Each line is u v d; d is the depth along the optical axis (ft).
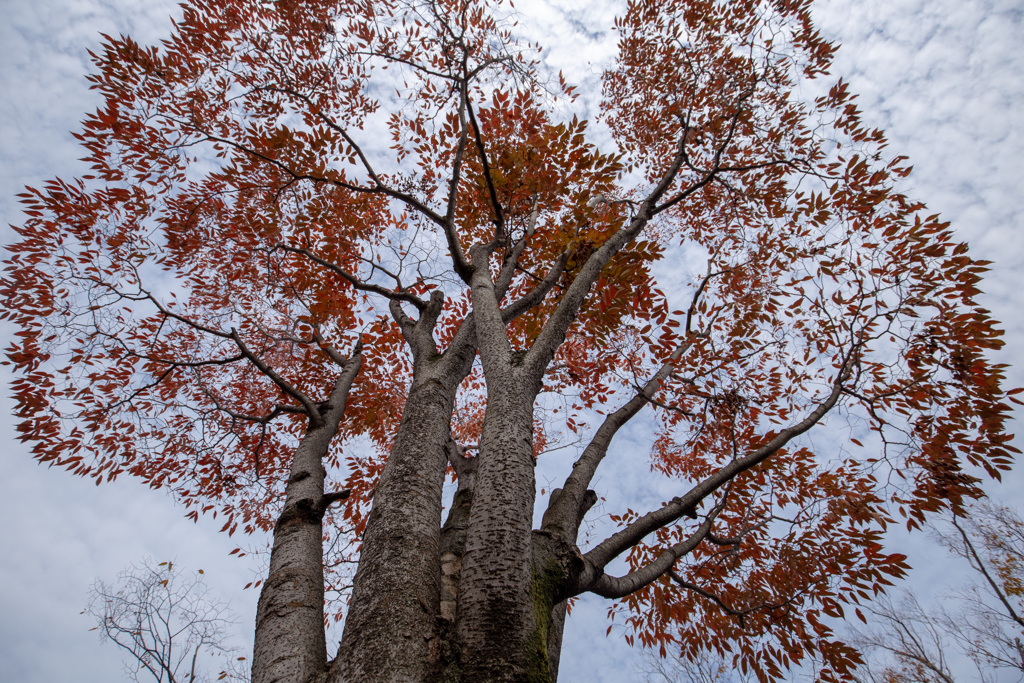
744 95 20.76
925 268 18.61
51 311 18.69
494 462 9.37
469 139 23.18
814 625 16.72
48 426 19.66
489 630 7.09
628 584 11.16
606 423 14.99
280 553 10.40
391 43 19.48
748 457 13.58
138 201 20.53
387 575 8.05
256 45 20.33
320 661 8.27
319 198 23.52
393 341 26.09
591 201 22.74
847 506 18.56
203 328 16.57
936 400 17.89
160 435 22.00
